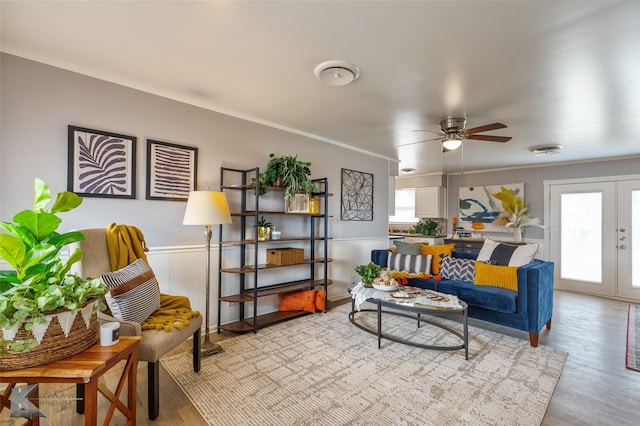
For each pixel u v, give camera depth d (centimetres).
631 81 237
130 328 170
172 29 183
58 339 130
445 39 188
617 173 493
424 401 195
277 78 246
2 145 209
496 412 185
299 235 400
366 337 299
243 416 179
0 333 121
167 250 284
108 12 168
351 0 155
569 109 296
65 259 225
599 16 162
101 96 248
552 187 559
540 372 234
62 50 211
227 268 326
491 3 155
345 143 450
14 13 169
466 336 256
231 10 164
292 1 156
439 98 278
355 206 479
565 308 419
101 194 247
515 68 221
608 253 495
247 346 276
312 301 369
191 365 238
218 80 252
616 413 186
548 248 559
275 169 334
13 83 212
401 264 414
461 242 578
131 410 154
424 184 711
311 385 213
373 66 223
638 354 269
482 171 650
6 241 126
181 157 293
